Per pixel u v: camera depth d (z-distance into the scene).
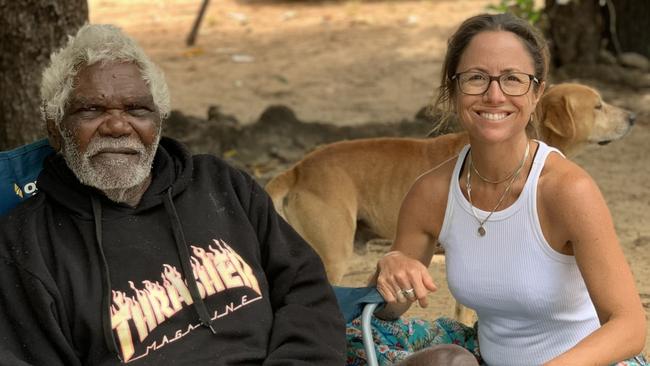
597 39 10.65
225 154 8.23
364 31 14.85
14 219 3.06
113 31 3.15
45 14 6.05
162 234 3.16
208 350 3.08
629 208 6.91
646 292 5.21
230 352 3.10
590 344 2.89
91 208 3.09
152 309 3.04
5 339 2.91
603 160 8.19
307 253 3.39
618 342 2.90
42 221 3.08
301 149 8.38
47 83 3.11
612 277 2.98
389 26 15.12
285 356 3.13
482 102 3.09
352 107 10.28
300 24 15.66
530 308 3.17
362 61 12.79
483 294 3.22
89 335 2.96
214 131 8.34
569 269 3.12
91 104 3.04
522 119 3.10
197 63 13.05
